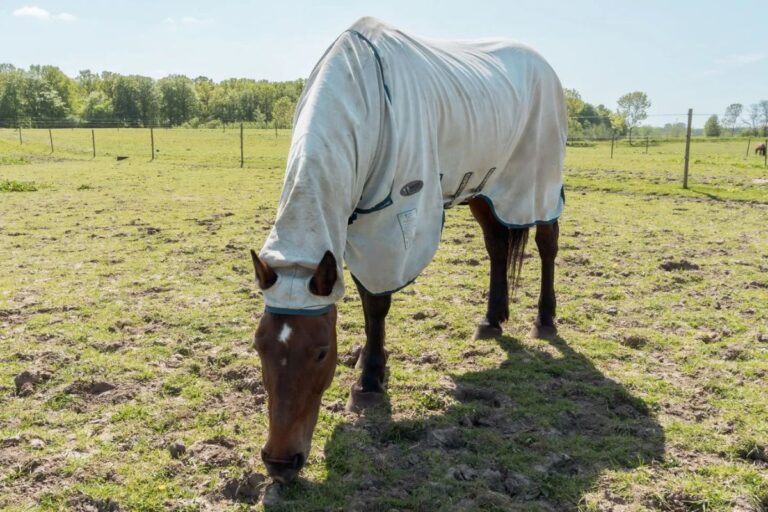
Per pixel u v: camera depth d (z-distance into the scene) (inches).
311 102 127.0
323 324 111.2
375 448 136.7
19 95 3848.4
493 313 200.5
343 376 173.2
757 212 436.5
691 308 227.8
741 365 177.0
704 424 146.5
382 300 152.6
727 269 277.4
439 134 154.5
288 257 112.8
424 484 123.7
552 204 203.3
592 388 162.4
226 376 172.1
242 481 122.9
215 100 4623.5
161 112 4424.2
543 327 202.2
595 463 130.5
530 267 284.2
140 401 157.2
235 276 272.1
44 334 199.0
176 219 412.8
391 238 141.4
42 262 295.3
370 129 132.6
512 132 181.2
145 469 127.9
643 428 143.9
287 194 119.4
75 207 466.9
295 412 106.6
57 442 137.7
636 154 1318.9
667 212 439.8
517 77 186.1
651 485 122.6
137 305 230.5
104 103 4126.5
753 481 123.3
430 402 156.8
